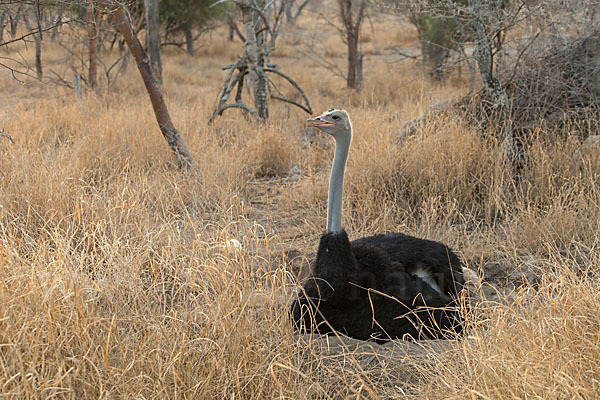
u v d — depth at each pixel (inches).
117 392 105.0
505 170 231.5
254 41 394.0
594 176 217.9
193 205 231.1
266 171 306.7
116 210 188.4
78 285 122.9
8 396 94.9
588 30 273.7
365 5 569.6
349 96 533.3
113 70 647.8
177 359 111.4
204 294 129.0
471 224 221.8
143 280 152.8
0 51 617.3
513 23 239.0
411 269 155.4
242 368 115.7
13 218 177.3
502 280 181.9
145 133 315.9
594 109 257.9
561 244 191.6
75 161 252.1
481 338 121.3
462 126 261.7
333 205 141.4
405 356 126.5
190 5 856.9
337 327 142.0
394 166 246.5
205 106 438.6
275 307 132.5
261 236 211.8
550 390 97.9
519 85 271.1
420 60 600.7
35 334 107.2
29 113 385.1
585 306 123.6
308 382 121.5
